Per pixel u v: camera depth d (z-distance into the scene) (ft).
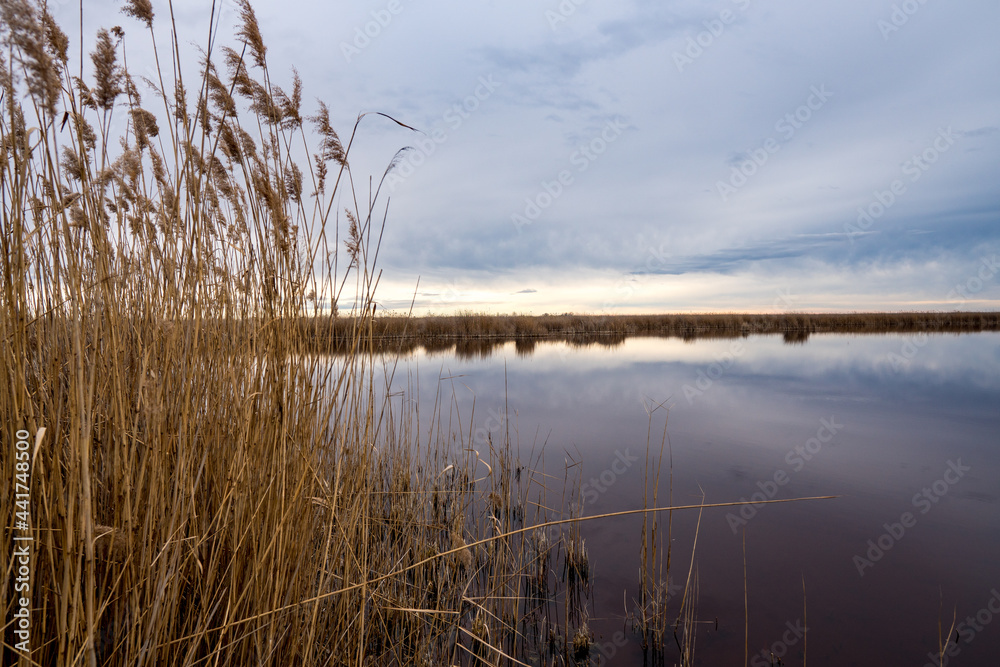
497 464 20.99
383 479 17.28
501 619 10.94
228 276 8.23
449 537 15.15
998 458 22.75
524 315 116.98
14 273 5.46
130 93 7.67
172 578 6.55
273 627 7.12
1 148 5.72
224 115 7.33
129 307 7.89
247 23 7.82
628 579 13.15
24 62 5.11
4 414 5.57
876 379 46.88
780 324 143.84
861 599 12.12
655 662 9.88
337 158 8.61
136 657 6.02
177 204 6.73
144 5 6.86
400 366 51.26
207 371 7.93
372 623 9.98
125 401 7.43
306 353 8.43
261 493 7.46
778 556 14.19
